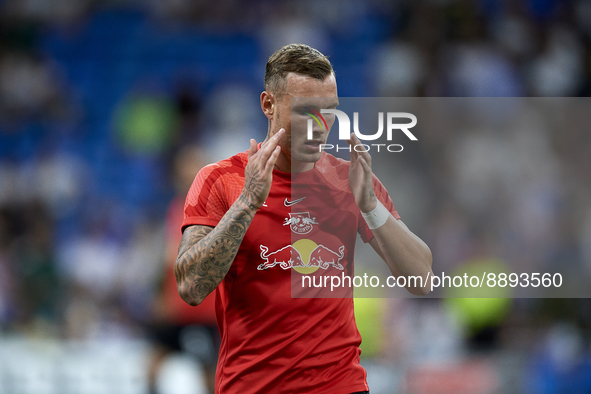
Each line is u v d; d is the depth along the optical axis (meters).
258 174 8.23
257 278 8.79
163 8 45.78
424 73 38.28
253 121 38.44
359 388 9.01
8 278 27.97
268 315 8.77
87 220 35.34
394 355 19.62
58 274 28.62
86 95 42.72
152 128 38.81
